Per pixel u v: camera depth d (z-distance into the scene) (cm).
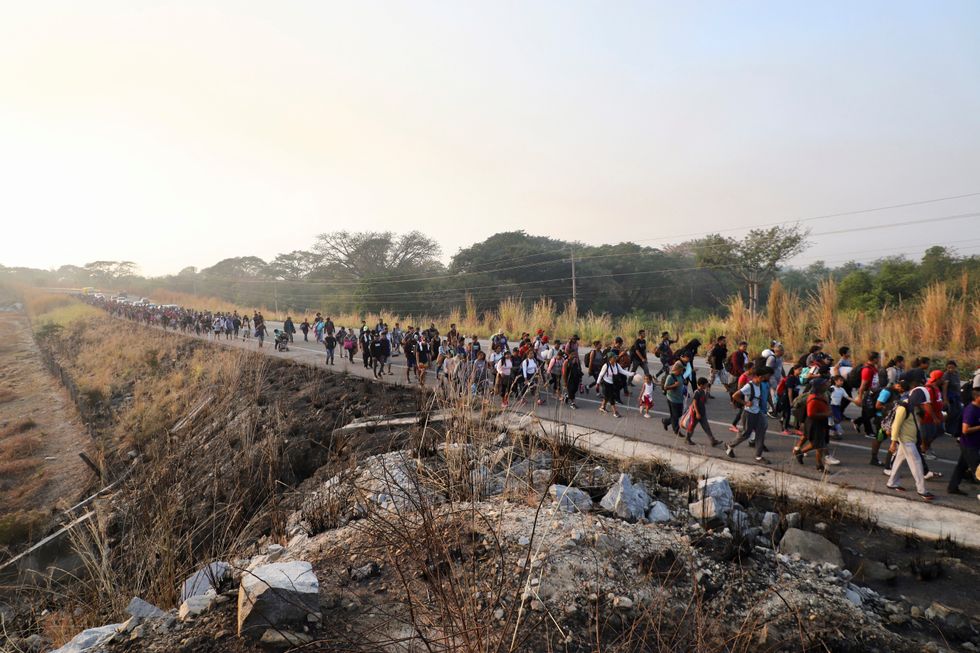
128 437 2128
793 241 3297
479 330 3225
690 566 538
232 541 744
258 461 1138
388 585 492
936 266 2762
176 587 610
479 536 571
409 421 1261
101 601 593
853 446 1030
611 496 706
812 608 487
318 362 2391
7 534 1330
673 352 1592
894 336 1873
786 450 1001
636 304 5225
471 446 864
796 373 1109
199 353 3209
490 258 5641
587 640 418
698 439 1083
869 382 1077
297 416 1602
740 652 415
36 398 3309
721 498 711
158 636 431
